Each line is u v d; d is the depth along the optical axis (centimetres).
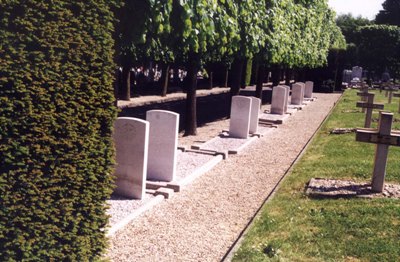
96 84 479
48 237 440
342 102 2980
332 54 4206
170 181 943
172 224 729
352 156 1209
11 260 409
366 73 6178
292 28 1967
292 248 611
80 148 468
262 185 986
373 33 5766
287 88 2341
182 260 601
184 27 916
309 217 727
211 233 700
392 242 620
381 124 847
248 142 1458
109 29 485
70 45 441
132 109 2469
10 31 390
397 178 966
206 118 2242
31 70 403
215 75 4994
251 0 1331
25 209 414
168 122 938
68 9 440
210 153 1248
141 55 1609
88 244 496
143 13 780
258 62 2048
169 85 4181
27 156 409
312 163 1147
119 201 802
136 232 684
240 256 589
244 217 780
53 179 438
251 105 1584
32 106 408
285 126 1934
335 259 576
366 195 844
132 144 812
